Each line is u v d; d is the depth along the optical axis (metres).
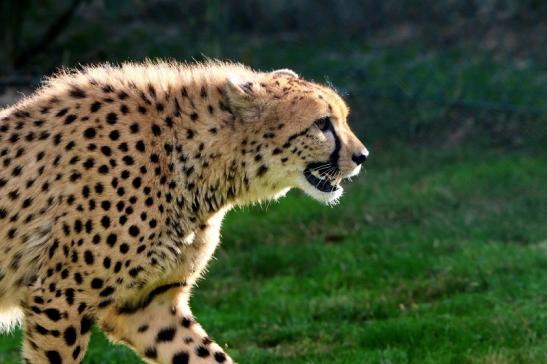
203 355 14.79
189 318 14.90
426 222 23.95
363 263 21.58
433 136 30.67
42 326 13.54
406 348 17.33
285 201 25.92
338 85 32.59
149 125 13.78
